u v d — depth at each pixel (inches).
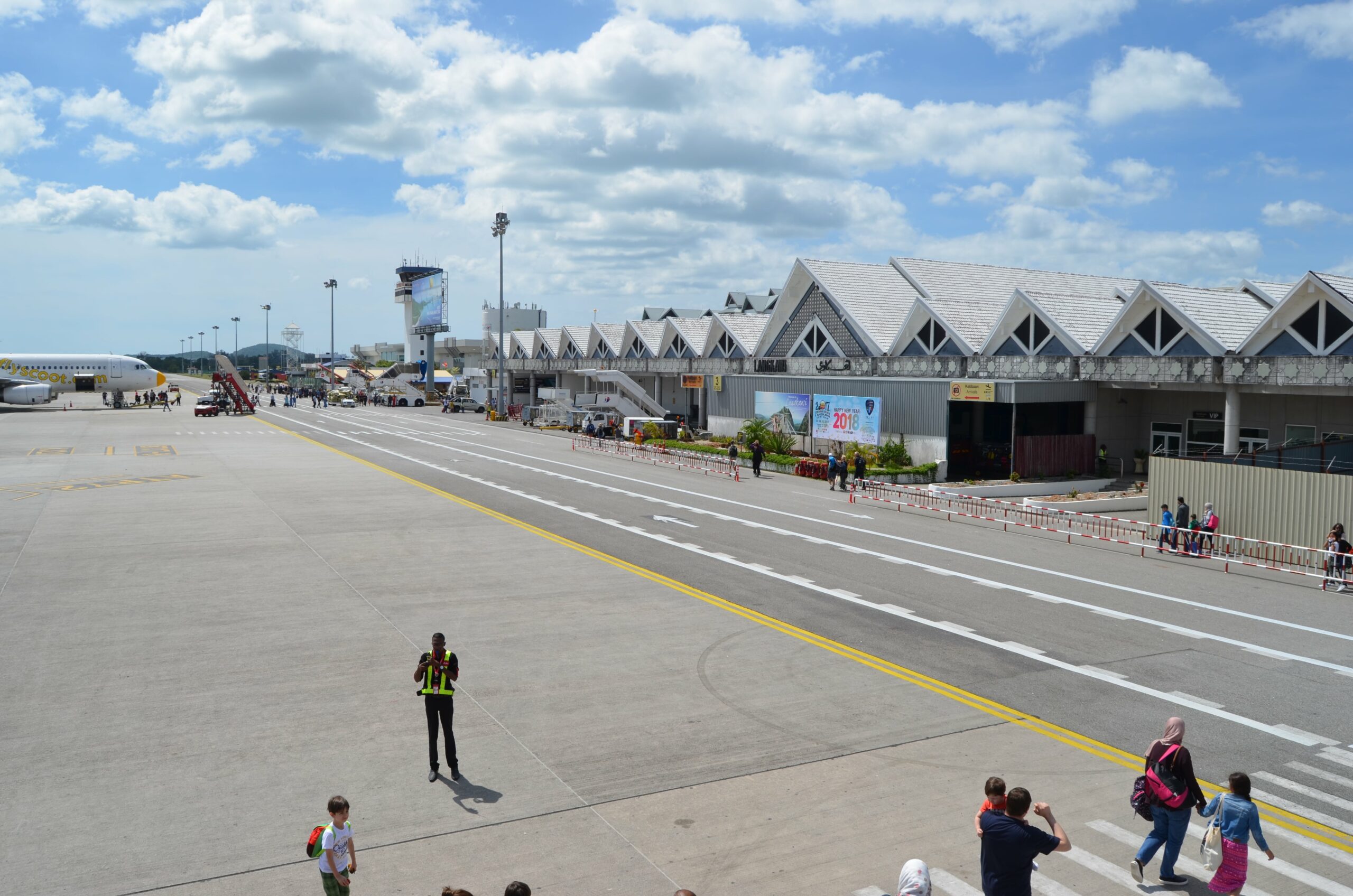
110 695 550.3
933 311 2066.9
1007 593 824.3
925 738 496.4
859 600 791.1
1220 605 790.5
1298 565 987.9
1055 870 372.8
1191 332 1560.0
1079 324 1822.1
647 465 1893.5
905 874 279.1
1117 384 1637.6
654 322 3432.6
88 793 425.1
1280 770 463.8
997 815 313.9
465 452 2111.2
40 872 358.0
